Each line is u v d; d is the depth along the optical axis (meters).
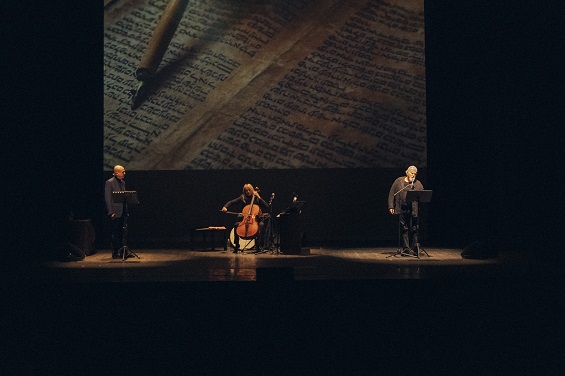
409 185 8.42
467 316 5.67
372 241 10.52
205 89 10.38
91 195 10.47
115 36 10.29
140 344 5.19
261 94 10.40
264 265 7.28
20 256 8.77
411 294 5.95
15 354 4.86
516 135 9.68
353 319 5.68
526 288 5.99
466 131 10.30
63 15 10.06
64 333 5.32
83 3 10.24
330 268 6.92
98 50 10.39
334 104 10.39
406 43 10.34
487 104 10.09
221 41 10.40
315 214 10.51
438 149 10.48
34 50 9.68
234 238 9.12
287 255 8.62
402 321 5.66
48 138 9.95
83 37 10.32
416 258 8.06
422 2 10.32
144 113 10.34
